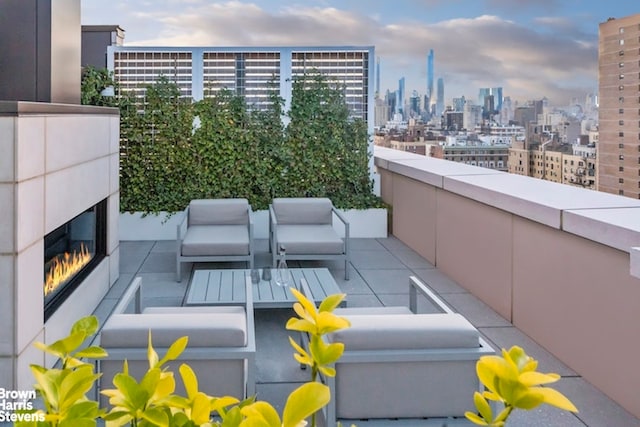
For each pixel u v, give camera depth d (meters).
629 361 3.10
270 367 3.62
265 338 4.13
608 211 3.62
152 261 6.52
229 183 7.86
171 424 0.82
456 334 2.51
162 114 7.67
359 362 2.44
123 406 0.79
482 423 0.81
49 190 3.54
